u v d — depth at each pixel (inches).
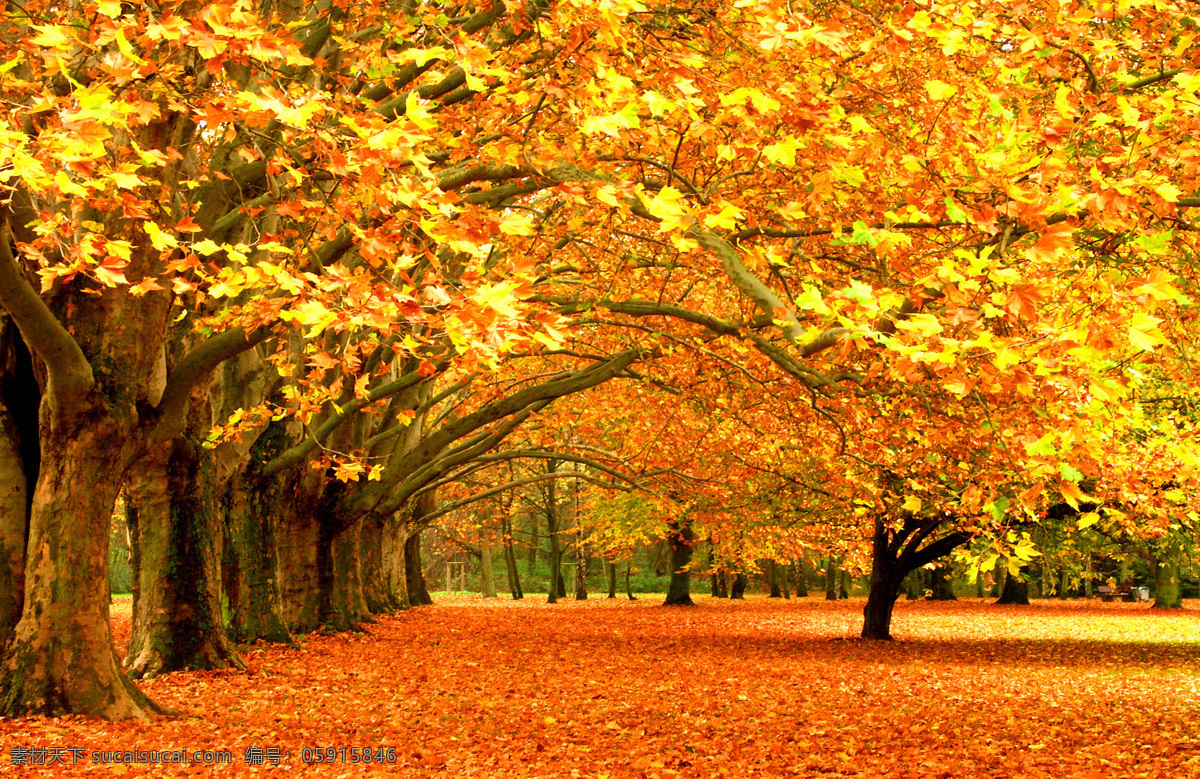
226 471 499.5
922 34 193.2
